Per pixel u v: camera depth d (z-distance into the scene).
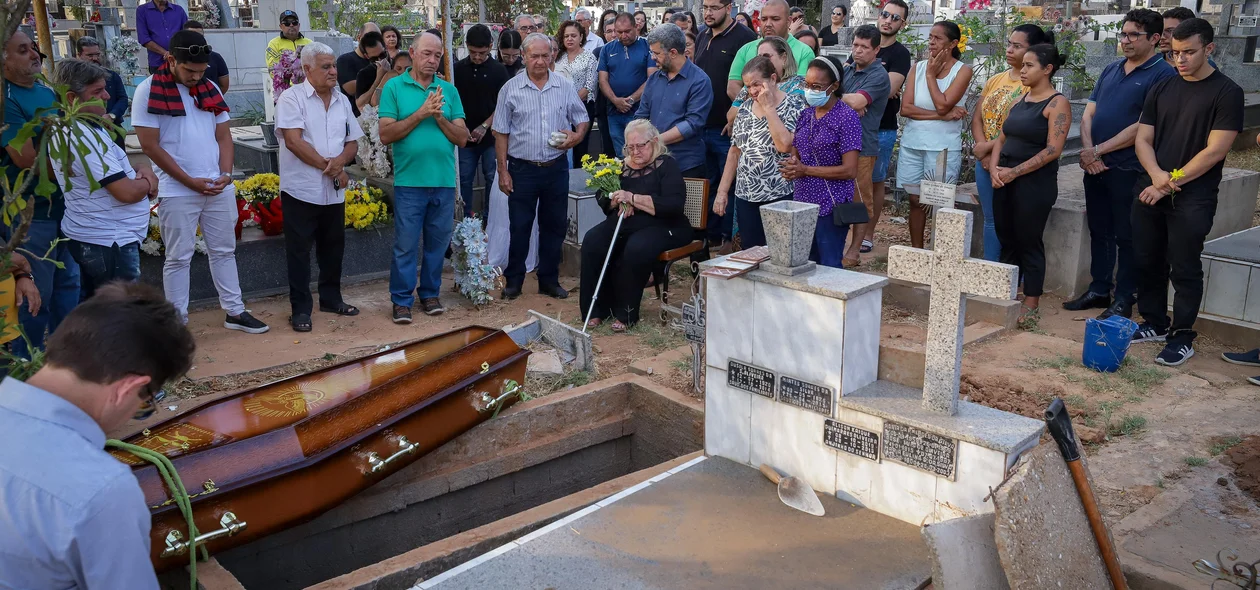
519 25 10.70
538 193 7.17
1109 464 4.21
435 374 4.47
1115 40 13.77
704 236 6.80
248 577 4.12
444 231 6.84
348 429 3.97
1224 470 4.09
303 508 3.75
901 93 8.10
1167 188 5.36
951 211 3.09
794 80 5.98
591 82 9.45
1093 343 5.37
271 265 7.33
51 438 1.82
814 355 3.54
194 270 7.03
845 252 7.77
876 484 3.45
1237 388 5.14
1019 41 6.57
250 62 15.30
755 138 6.00
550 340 5.69
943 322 3.20
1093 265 6.76
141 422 4.82
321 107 6.34
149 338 1.90
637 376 5.31
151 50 11.69
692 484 3.78
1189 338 5.64
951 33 7.23
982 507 3.12
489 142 8.46
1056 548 2.86
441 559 3.40
